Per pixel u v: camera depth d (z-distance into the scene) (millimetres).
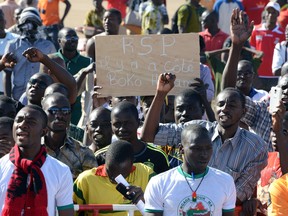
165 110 18031
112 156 13477
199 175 12445
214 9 30656
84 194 13758
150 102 17094
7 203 12000
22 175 12062
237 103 14289
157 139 14672
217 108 14391
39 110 12352
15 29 26656
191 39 16812
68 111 14422
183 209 12352
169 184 12406
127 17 32062
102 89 16766
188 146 12367
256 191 15086
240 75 19688
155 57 16781
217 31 27422
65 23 43344
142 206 12648
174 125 14734
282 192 13750
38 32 23891
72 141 14547
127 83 16781
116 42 16719
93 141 15523
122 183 12703
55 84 16016
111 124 14969
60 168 12211
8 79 21688
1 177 12086
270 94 14883
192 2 30625
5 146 14219
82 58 21703
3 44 23484
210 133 14602
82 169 14445
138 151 14703
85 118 19312
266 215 14734
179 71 16828
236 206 14383
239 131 14516
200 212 12344
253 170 14391
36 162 12102
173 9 46594
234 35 16469
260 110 16422
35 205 11992
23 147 12211
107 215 13633
